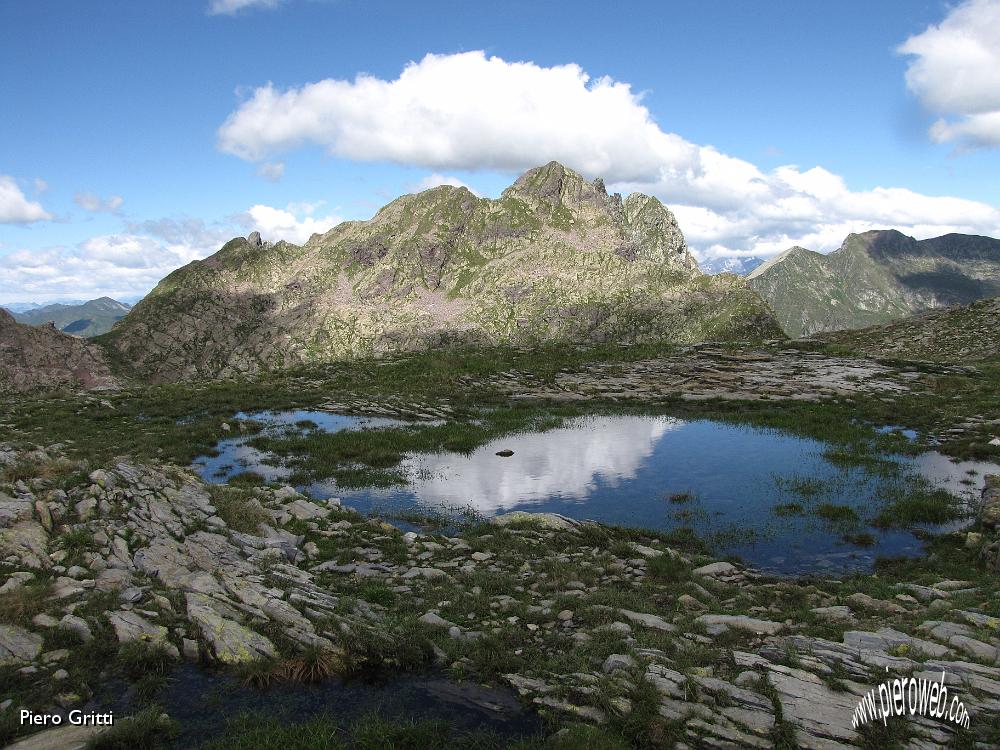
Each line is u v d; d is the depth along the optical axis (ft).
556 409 148.66
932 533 65.46
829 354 212.64
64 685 32.17
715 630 40.83
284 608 40.88
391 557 59.62
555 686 33.47
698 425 128.98
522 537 64.95
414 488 87.51
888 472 88.07
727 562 58.54
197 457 104.47
